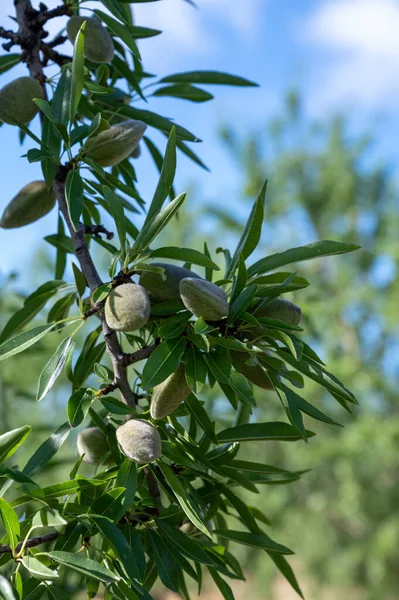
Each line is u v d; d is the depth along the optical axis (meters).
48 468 2.46
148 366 1.54
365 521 9.27
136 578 1.45
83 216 2.28
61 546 1.55
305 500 9.73
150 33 2.39
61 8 2.12
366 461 9.00
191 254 1.65
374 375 9.09
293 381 1.72
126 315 1.55
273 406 7.85
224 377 1.58
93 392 1.68
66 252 2.36
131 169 2.34
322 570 9.50
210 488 1.95
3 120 1.99
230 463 1.86
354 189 10.41
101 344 2.01
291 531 9.62
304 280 1.80
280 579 10.67
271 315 1.71
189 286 1.57
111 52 2.11
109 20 2.11
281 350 1.68
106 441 1.84
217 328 1.57
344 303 9.20
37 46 2.14
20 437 1.46
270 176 10.65
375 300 9.48
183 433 1.71
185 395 1.64
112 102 2.24
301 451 9.09
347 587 9.45
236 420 2.04
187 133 2.21
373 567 8.86
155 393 1.64
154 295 1.67
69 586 2.07
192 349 1.62
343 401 1.71
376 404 9.41
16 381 4.54
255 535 1.92
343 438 8.81
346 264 10.02
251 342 1.67
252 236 1.79
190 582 9.44
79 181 1.80
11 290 3.99
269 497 9.48
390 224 10.18
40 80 2.10
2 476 1.56
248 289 1.65
